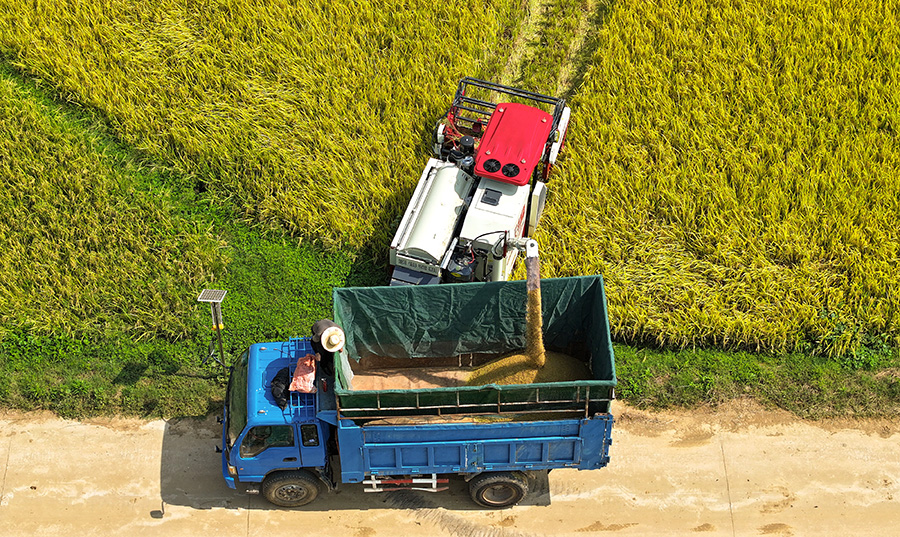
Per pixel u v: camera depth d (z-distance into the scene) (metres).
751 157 28.56
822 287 25.23
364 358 22.56
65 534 20.38
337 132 29.50
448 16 34.12
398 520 20.75
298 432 18.73
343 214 27.03
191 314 24.86
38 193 27.44
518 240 21.80
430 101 30.66
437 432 18.47
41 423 22.78
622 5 34.66
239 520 20.75
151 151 29.12
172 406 23.08
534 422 18.28
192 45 32.59
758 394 23.38
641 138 29.52
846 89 30.83
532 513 20.88
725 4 34.31
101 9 33.97
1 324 24.44
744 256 25.88
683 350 24.41
